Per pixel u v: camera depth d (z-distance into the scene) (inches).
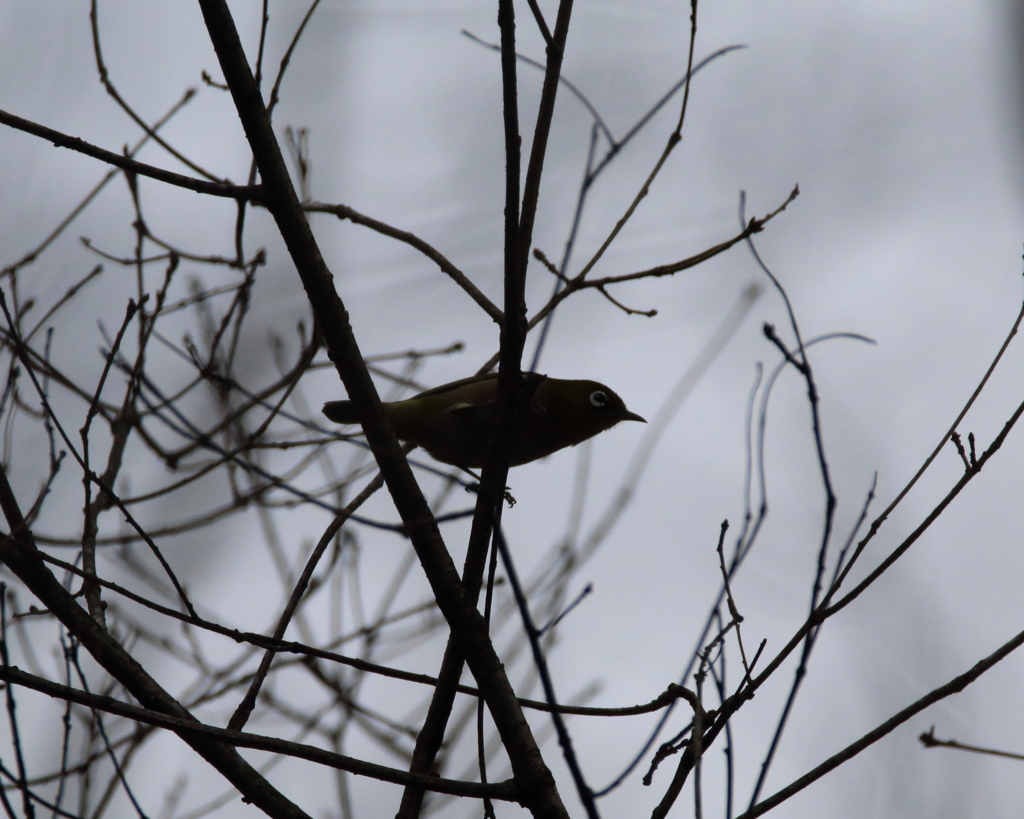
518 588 221.1
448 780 287.7
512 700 312.8
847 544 282.4
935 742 290.2
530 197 315.6
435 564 321.7
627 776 269.6
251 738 273.1
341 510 332.2
